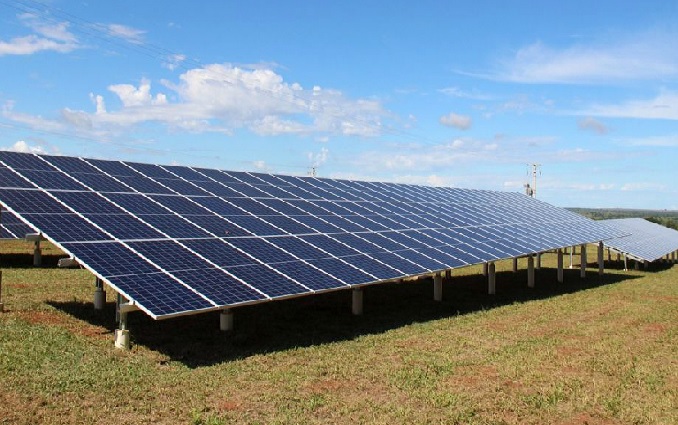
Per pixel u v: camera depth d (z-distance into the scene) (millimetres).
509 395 14539
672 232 77688
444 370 16438
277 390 14047
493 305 27922
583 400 14305
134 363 15266
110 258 16547
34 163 21625
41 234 16891
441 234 30906
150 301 15055
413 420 12594
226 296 16531
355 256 23094
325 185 35750
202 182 27219
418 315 24375
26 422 11258
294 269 19891
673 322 24953
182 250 18594
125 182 23203
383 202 35719
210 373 14945
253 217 24219
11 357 14812
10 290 23938
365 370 16062
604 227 51375
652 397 14844
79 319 19500
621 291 34969
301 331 20328
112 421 11688
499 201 50594
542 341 20422
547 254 67500
